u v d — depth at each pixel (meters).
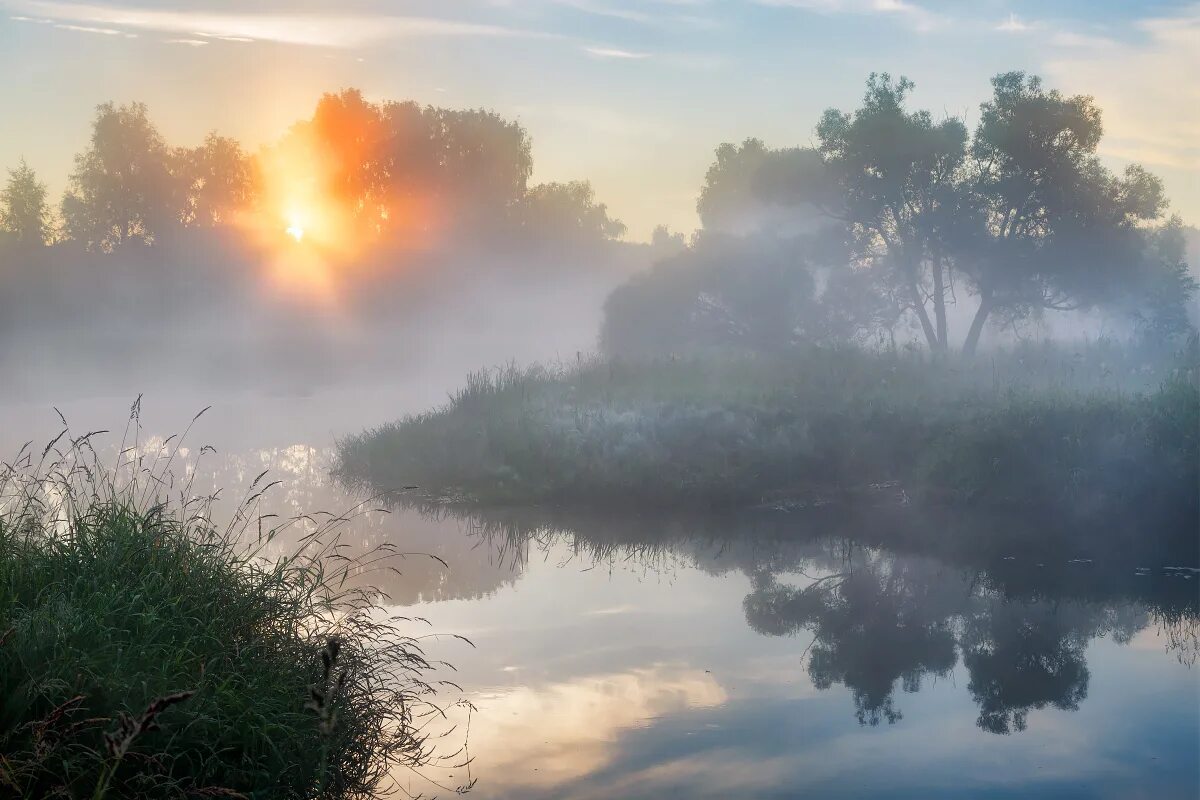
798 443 15.68
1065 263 25.53
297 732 5.81
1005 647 8.76
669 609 9.88
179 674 5.65
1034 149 25.02
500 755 6.50
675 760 6.41
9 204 62.38
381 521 13.74
